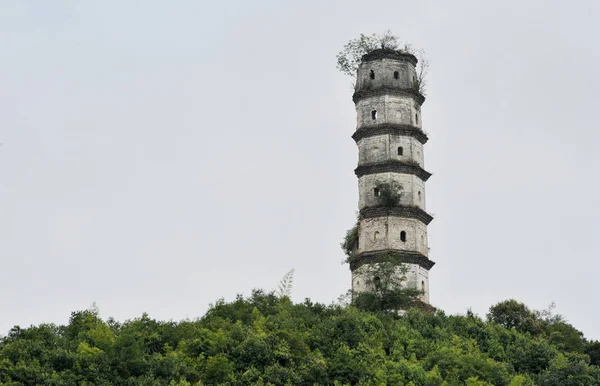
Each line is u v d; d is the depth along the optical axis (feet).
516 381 383.65
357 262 505.66
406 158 522.88
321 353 399.65
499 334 451.12
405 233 508.53
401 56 538.88
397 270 490.08
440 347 417.08
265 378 372.58
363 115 531.91
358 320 434.71
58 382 359.05
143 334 409.69
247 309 445.37
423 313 468.34
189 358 390.01
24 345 384.88
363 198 518.37
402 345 420.36
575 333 482.28
